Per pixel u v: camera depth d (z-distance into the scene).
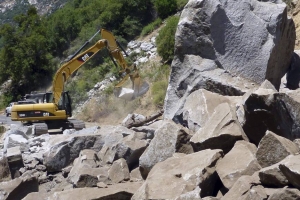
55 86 19.27
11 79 42.66
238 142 7.58
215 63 10.97
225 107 8.28
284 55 11.62
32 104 19.17
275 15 10.98
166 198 6.63
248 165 6.83
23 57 41.25
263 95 7.47
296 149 6.84
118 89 15.25
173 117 10.70
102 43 17.41
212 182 7.02
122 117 24.34
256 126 7.73
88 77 31.27
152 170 7.60
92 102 27.44
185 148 8.41
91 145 11.21
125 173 8.78
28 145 12.95
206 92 9.45
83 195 7.88
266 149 6.80
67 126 19.33
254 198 5.99
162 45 26.75
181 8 35.06
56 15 44.34
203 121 8.92
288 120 7.39
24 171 11.25
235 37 10.98
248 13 11.06
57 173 11.09
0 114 39.53
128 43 34.41
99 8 40.84
